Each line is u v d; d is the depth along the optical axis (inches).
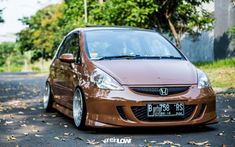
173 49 273.4
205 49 967.6
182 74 236.5
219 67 674.8
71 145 205.6
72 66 267.1
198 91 229.9
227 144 203.0
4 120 289.4
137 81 226.2
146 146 199.9
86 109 235.1
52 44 1943.9
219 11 930.1
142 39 276.1
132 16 736.3
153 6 746.8
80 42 272.8
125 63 244.2
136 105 220.5
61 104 292.8
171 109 223.1
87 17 859.4
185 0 810.2
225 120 276.2
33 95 477.7
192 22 832.3
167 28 855.1
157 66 242.1
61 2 1927.9
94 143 208.2
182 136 223.6
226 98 402.9
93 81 233.1
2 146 206.2
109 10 764.0
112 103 222.7
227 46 911.0
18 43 2112.5
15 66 2486.5
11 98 443.5
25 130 249.9
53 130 248.4
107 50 262.2
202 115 230.4
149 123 221.3
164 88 224.5
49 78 328.8
